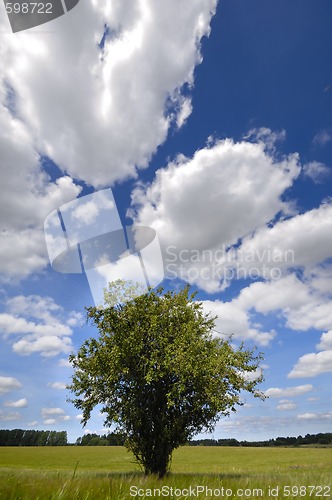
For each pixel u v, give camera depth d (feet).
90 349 63.00
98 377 63.10
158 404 63.10
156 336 63.16
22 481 12.68
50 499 11.08
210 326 69.00
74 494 11.74
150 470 58.80
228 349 64.75
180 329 64.69
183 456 234.58
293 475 25.30
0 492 11.15
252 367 63.62
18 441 425.28
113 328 62.44
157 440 61.31
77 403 63.10
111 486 13.56
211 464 184.55
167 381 62.44
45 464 192.54
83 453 268.41
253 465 175.94
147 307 64.54
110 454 256.73
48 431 440.45
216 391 59.26
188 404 62.64
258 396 61.77
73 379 63.98
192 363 58.39
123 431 62.59
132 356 61.93
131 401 60.75
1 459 222.48
